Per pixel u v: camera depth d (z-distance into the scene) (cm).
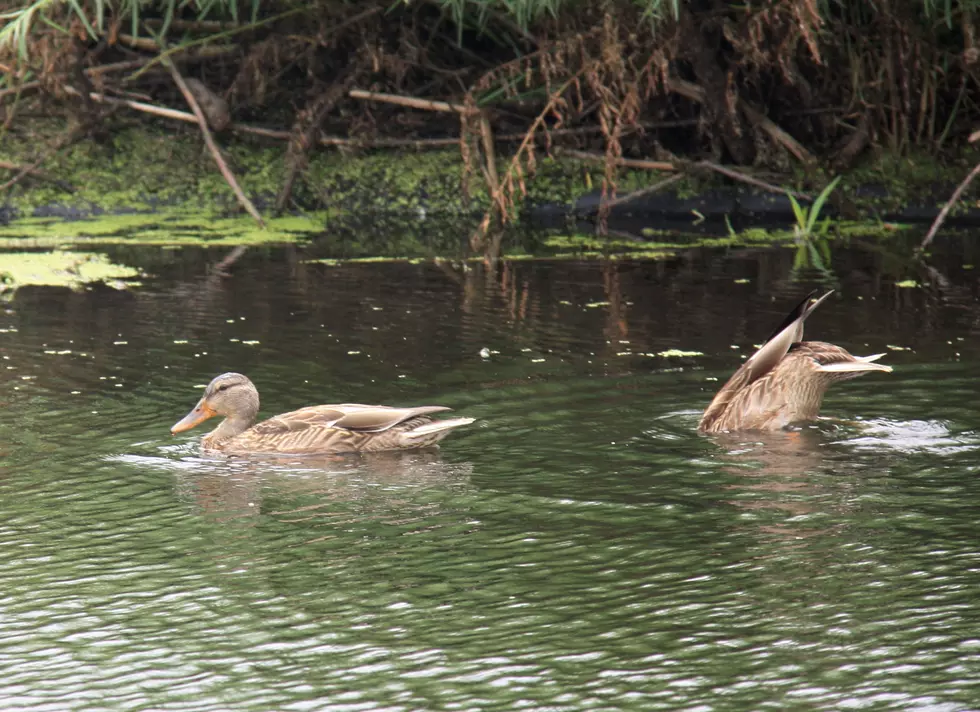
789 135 2575
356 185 2588
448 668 755
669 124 2586
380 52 2550
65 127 2658
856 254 2144
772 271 1998
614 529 970
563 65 2344
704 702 708
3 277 1958
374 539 962
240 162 2628
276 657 774
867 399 1291
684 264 2067
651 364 1445
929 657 753
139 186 2591
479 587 870
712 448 1154
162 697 727
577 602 843
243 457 1172
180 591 873
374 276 1981
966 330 1573
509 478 1091
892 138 2538
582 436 1195
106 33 2614
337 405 1212
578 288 1880
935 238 2283
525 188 2502
